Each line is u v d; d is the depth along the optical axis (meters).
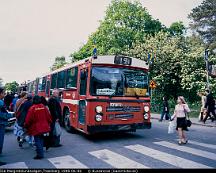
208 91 17.48
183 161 7.58
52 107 9.37
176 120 10.16
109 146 9.71
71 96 12.66
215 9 41.91
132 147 9.50
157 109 31.83
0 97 8.36
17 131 9.98
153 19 44.59
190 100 34.25
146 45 33.62
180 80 32.06
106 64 10.72
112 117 10.48
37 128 7.94
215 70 18.64
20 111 9.60
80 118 11.20
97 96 10.41
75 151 8.96
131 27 41.81
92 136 11.92
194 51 31.22
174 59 31.19
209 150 8.99
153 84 22.89
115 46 39.47
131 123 10.77
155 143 10.23
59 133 9.40
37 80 22.52
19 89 36.75
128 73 11.05
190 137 11.72
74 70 12.54
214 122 17.70
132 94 10.96
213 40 42.12
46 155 8.47
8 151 9.23
